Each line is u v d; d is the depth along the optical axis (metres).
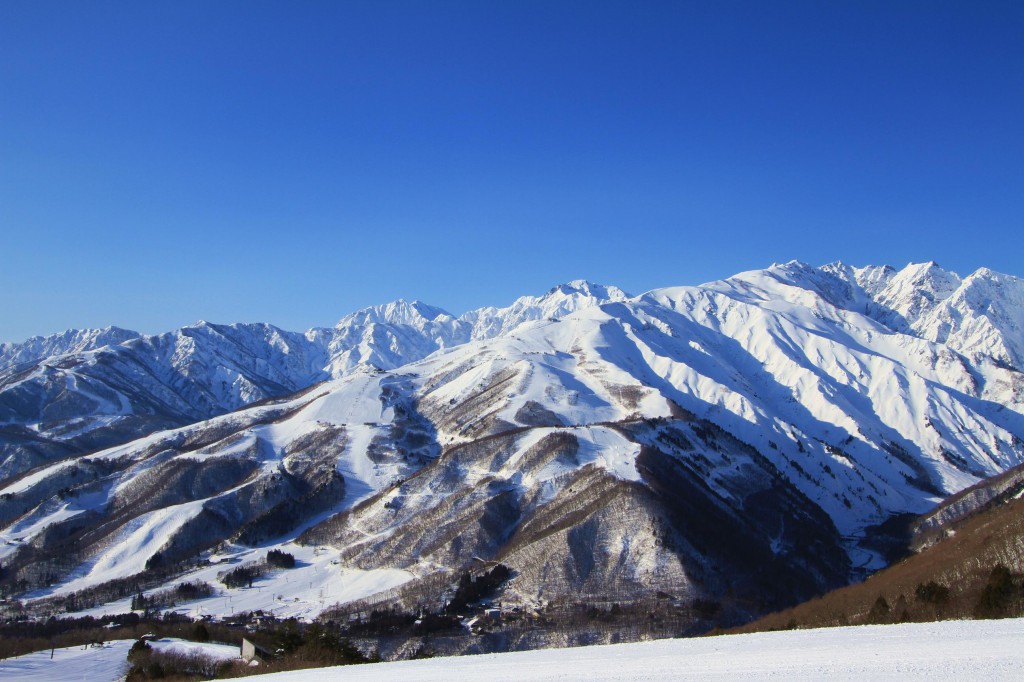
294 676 66.06
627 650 63.47
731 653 55.38
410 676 57.66
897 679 41.31
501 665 60.06
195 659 107.62
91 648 122.94
